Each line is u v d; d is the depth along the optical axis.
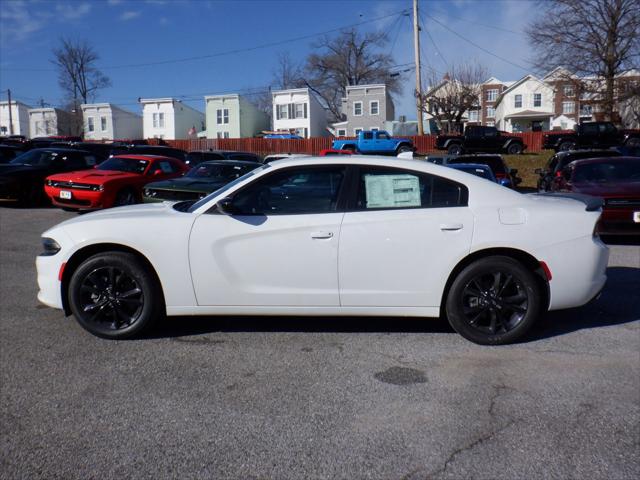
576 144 29.94
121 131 68.56
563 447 3.03
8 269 7.52
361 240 4.41
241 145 45.56
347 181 4.55
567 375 3.96
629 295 6.11
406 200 4.52
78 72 69.31
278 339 4.71
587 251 4.50
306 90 58.91
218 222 4.49
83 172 13.16
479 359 4.26
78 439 3.13
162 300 4.63
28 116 76.31
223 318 5.26
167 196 10.56
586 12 31.72
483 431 3.20
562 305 4.55
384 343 4.61
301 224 4.43
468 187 4.55
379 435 3.16
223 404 3.54
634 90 32.00
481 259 4.46
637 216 8.59
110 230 4.51
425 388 3.76
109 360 4.25
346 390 3.73
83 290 4.61
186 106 66.12
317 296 4.49
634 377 3.93
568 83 33.66
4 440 3.12
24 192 14.22
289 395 3.66
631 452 2.98
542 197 4.89
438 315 4.54
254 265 4.47
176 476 2.78
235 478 2.76
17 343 4.61
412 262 4.44
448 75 47.59
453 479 2.75
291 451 3.00
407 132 56.62
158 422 3.31
